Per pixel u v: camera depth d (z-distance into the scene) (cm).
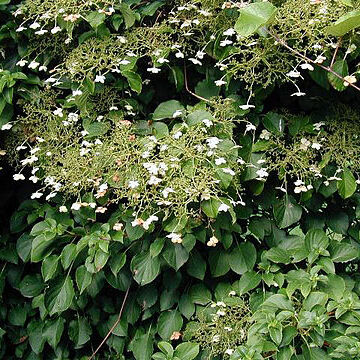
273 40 211
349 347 190
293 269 235
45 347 262
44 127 240
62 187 224
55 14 232
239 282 225
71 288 229
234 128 234
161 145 213
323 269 217
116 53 234
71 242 233
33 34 245
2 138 247
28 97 242
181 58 242
